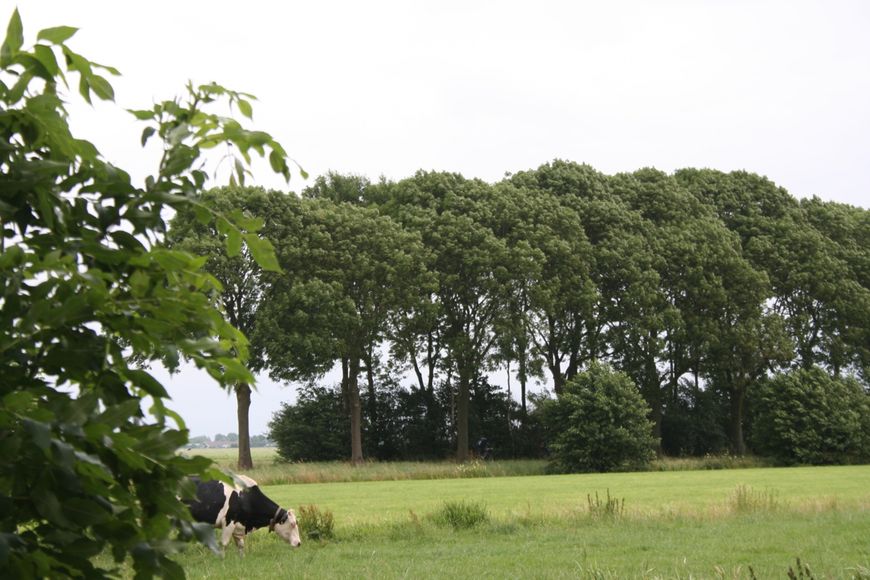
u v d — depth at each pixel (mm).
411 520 21688
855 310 64875
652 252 61156
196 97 3338
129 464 2689
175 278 3193
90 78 3025
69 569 2645
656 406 64062
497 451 68938
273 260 3264
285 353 50500
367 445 67688
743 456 63312
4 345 2688
